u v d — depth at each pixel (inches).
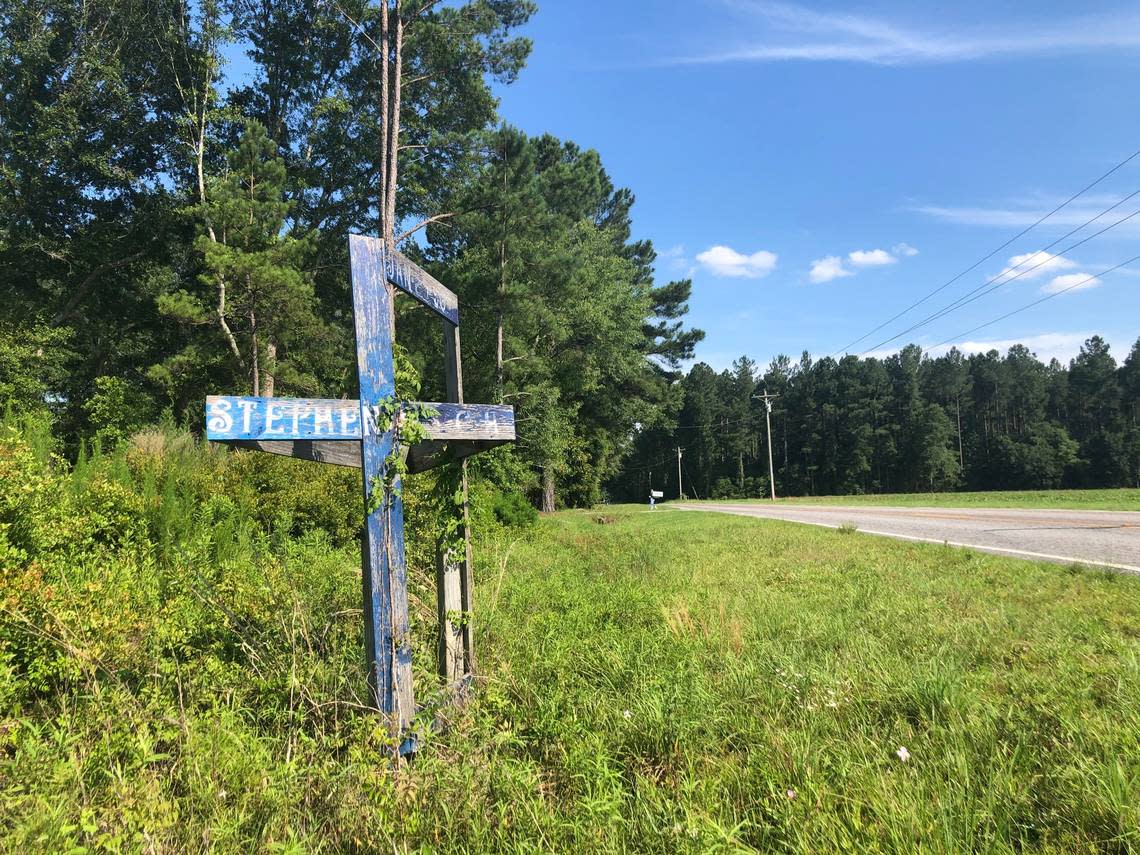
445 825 101.3
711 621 236.2
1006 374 3373.5
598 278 1374.3
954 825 100.3
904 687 153.5
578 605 262.7
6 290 876.0
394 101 795.4
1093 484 2736.2
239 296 801.6
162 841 91.9
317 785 111.3
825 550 481.7
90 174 944.3
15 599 154.8
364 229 1144.2
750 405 3676.2
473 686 155.8
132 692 143.1
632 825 102.8
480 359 1162.6
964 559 395.5
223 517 354.0
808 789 111.0
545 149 1557.6
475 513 216.7
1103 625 217.9
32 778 100.8
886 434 3181.6
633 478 3848.4
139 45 949.8
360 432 129.5
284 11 1100.5
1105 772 111.0
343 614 188.5
